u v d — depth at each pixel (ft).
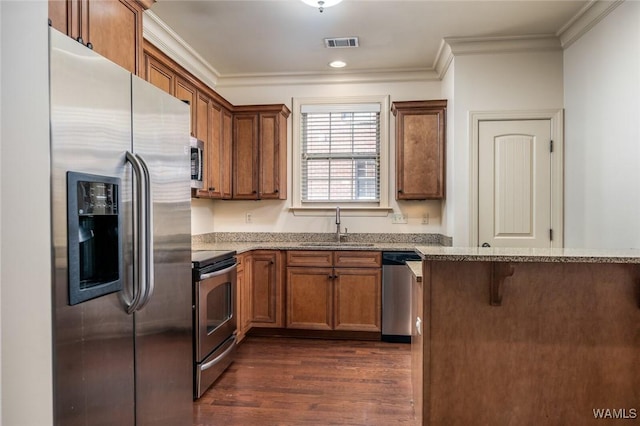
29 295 3.97
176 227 6.30
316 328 12.66
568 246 11.01
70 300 4.09
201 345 8.76
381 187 14.29
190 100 10.83
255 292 12.94
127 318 5.01
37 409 3.99
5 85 3.97
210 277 9.08
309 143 14.70
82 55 4.28
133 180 5.09
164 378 5.95
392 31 10.89
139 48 6.97
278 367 10.36
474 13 9.87
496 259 5.89
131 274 5.03
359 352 11.47
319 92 14.55
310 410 8.12
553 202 11.36
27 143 3.94
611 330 6.41
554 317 6.46
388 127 14.24
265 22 10.34
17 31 3.93
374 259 12.42
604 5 8.91
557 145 11.32
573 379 6.46
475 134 11.63
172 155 6.18
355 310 12.51
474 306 6.52
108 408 4.69
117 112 4.82
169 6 9.48
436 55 12.62
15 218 3.98
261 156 13.78
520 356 6.51
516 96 11.49
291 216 14.71
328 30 10.84
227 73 14.28
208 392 8.93
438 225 14.01
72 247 4.10
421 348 6.74
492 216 11.64
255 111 13.75
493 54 11.55
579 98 10.36
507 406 6.54
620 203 8.52
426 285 6.56
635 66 7.96
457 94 11.70
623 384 6.41
